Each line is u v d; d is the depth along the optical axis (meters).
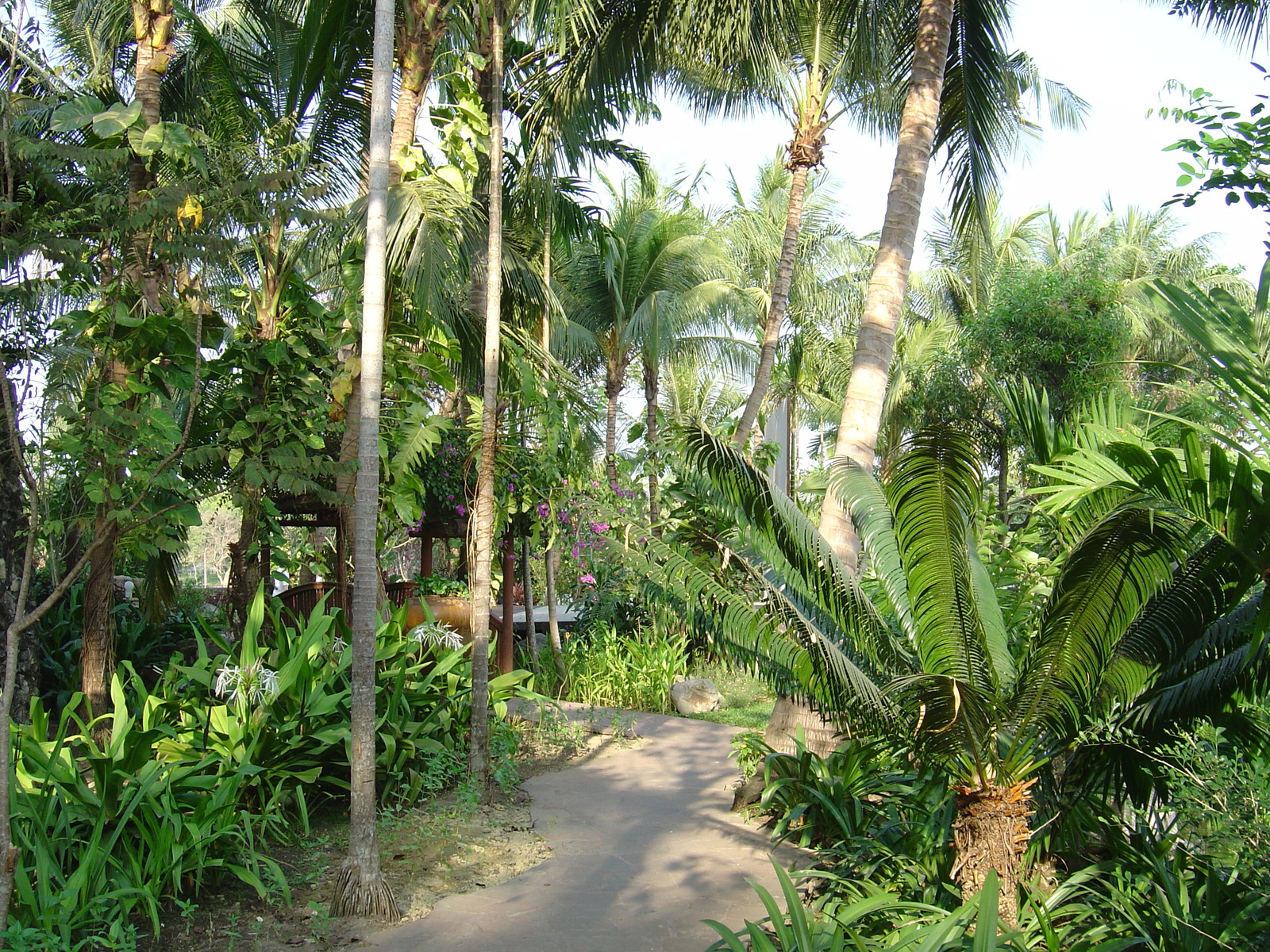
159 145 5.70
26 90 4.65
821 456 24.42
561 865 5.68
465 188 8.26
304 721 5.98
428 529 11.65
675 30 9.67
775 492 4.70
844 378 21.95
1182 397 11.14
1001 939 3.81
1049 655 4.48
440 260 7.71
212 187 4.62
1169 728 4.58
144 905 4.44
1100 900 4.41
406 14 7.81
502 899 5.10
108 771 4.54
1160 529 4.00
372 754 4.91
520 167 10.68
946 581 4.43
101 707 6.94
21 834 4.13
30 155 4.10
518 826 6.39
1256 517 3.47
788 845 6.06
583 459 9.77
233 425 7.41
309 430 7.67
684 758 8.57
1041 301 13.86
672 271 17.94
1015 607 5.54
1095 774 4.93
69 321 5.10
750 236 20.53
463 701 7.70
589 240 13.74
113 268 4.94
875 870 5.06
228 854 5.02
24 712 6.97
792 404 22.50
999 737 4.71
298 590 8.96
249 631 6.00
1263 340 3.78
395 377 8.52
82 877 4.14
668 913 4.91
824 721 5.07
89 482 4.35
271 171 4.70
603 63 9.66
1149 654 4.62
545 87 10.03
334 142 10.99
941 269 21.58
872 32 9.14
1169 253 22.91
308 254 11.26
